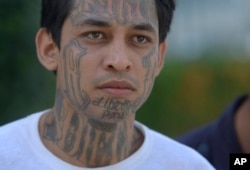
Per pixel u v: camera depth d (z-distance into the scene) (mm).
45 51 4562
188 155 4762
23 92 8961
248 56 17672
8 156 4461
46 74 9086
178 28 19328
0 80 8859
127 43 4273
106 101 4223
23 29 8883
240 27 19016
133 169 4566
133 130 4676
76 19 4293
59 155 4516
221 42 18844
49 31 4520
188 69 16625
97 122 4422
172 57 18250
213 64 16906
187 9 19547
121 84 4195
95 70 4219
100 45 4238
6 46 8836
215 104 16422
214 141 6145
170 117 15750
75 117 4461
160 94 15727
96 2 4266
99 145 4469
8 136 4562
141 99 4340
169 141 4781
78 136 4469
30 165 4430
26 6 8891
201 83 16469
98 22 4211
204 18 19531
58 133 4523
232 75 16734
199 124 16094
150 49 4359
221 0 19719
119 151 4527
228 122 6113
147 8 4359
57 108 4539
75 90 4305
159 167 4621
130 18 4254
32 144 4492
